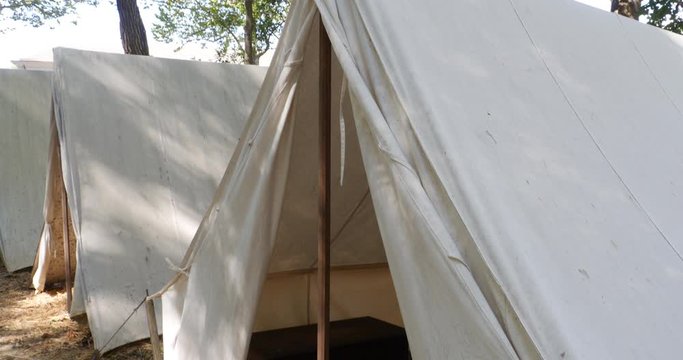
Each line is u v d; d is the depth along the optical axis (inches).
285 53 103.0
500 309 68.8
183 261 136.0
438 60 91.5
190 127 234.7
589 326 67.4
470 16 105.4
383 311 191.8
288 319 170.9
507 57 103.0
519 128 91.3
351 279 185.9
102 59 225.9
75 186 201.2
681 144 113.7
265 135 106.2
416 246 78.7
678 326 74.7
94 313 191.5
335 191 155.3
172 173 222.7
